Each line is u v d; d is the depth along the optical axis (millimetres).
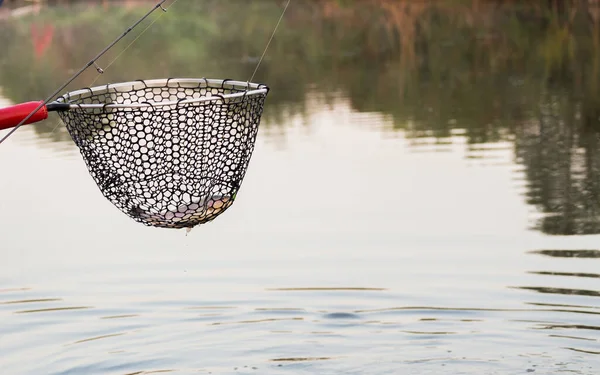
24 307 8703
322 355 7418
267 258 9852
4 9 44094
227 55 26297
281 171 13430
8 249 10492
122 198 5746
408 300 8547
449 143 14773
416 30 30094
